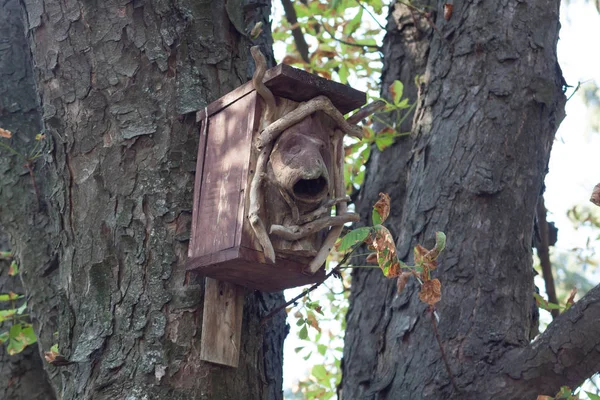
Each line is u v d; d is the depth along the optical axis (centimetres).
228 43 399
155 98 377
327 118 353
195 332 348
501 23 470
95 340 347
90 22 388
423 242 436
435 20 529
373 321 459
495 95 455
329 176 346
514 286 421
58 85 386
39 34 396
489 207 434
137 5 388
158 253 356
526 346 396
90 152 374
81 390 340
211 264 337
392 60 547
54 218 385
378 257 320
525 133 449
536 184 446
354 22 597
